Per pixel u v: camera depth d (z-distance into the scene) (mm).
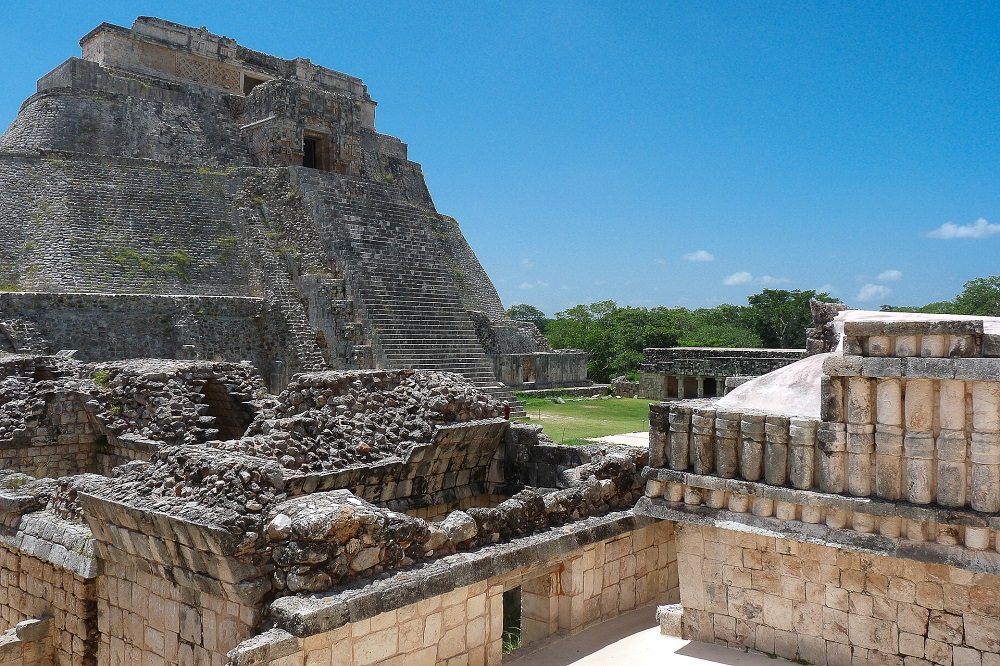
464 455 12438
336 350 28766
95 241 29406
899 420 7156
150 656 7645
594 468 10664
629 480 10625
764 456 7945
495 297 44906
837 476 7445
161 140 38375
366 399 11648
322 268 31391
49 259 28000
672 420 8602
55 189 30844
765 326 68375
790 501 7660
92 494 7898
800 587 8000
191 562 6930
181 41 42625
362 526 7027
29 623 8727
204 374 14688
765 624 8258
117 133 37312
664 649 8547
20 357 14945
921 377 6891
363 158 46969
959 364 6688
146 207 32000
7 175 30844
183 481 7617
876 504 7141
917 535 7047
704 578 8695
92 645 8375
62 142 35562
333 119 41188
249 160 40312
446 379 12797
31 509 9680
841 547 7359
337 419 11117
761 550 8250
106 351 25500
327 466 10344
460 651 7680
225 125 41156
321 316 29516
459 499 12453
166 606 7484
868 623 7574
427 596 7141
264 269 31438
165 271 29781
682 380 40688
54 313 25078
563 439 23500
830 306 9859
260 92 40406
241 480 7074
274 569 6695
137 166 33594
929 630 7230
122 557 7828
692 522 8383
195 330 27375
